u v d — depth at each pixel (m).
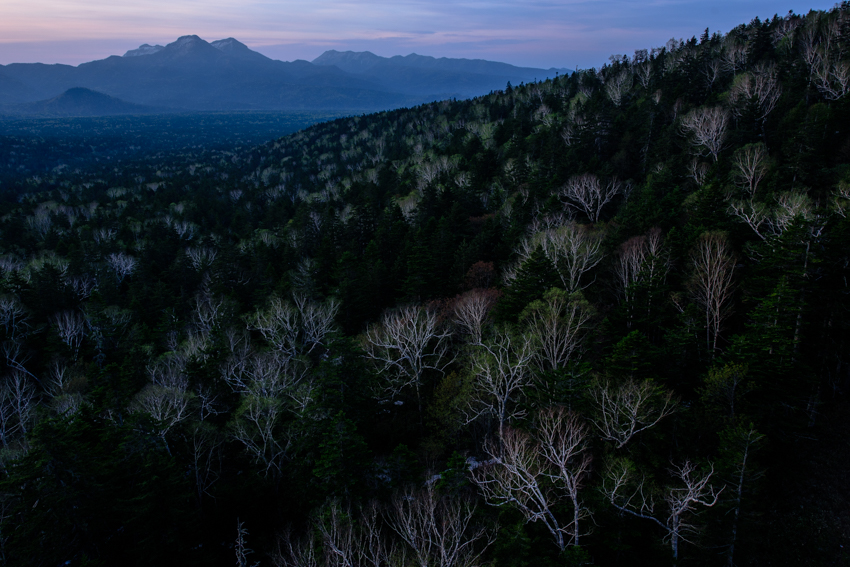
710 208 45.97
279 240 91.56
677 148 68.19
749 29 115.62
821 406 33.19
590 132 82.75
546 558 22.39
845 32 80.31
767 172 50.59
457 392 35.09
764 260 35.41
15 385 48.84
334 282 65.31
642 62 131.25
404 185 110.69
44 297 67.94
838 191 42.12
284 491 34.09
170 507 28.44
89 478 28.06
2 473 33.34
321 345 51.72
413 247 59.19
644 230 47.59
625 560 24.94
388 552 23.92
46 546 27.23
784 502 28.28
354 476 28.03
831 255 33.00
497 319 41.59
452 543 22.59
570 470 25.14
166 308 63.03
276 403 37.00
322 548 23.22
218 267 72.56
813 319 33.62
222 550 31.53
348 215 93.50
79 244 96.06
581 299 37.88
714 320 36.59
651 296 37.00
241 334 53.00
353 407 35.34
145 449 31.36
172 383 42.06
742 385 29.09
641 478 25.72
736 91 72.44
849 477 28.64
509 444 26.61
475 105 176.50
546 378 30.42
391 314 46.56
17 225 110.88
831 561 25.41
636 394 27.94
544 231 53.06
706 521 24.83
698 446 28.70
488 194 84.25
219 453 38.31
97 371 49.06
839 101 57.47
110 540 30.77
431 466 32.84
